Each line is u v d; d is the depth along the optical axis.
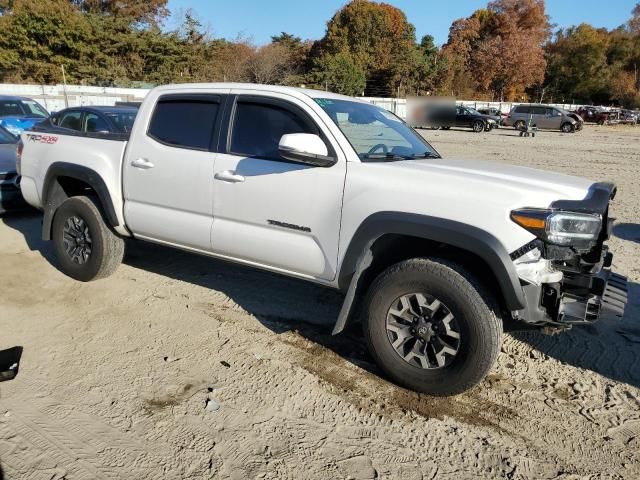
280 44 53.25
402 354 3.26
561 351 3.89
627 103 65.00
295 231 3.53
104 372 3.40
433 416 3.07
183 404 3.09
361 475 2.58
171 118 4.19
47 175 4.87
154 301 4.54
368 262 3.30
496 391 3.35
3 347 3.67
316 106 3.57
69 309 4.32
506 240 2.84
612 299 3.14
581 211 2.84
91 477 2.50
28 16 32.84
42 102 23.03
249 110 3.82
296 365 3.56
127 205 4.41
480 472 2.63
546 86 71.00
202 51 40.44
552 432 2.96
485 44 63.56
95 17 36.59
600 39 70.06
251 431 2.88
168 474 2.54
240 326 4.12
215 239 3.93
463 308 2.96
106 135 4.66
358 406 3.13
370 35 55.19
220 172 3.81
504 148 19.97
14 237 6.29
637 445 2.86
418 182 3.12
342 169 3.35
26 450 2.67
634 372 3.62
